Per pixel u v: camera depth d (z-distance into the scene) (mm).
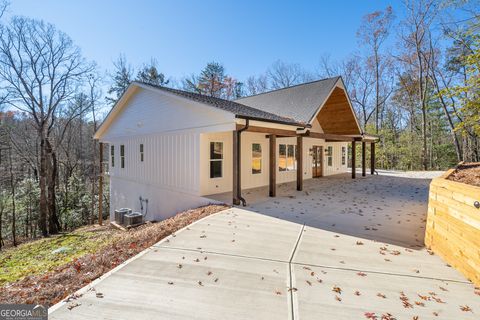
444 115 22703
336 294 2508
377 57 24172
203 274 2934
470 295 2459
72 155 22203
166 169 9242
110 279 2820
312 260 3303
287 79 30234
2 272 5609
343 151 16797
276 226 4797
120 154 12227
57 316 2193
